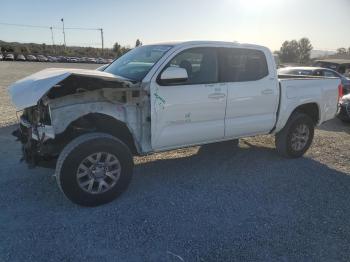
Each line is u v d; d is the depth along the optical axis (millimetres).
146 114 4562
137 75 4676
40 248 3361
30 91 3898
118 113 4410
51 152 4316
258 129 5730
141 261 3221
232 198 4586
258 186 5023
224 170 5648
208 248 3447
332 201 4605
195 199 4520
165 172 5484
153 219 3967
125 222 3885
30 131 4406
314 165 6055
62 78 3947
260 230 3811
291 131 6137
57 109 4070
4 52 68000
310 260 3322
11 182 4871
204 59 5023
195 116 4926
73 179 4035
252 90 5465
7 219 3881
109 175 4293
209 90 4984
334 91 6809
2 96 12836
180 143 4941
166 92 4602
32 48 83688
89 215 4023
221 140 5406
